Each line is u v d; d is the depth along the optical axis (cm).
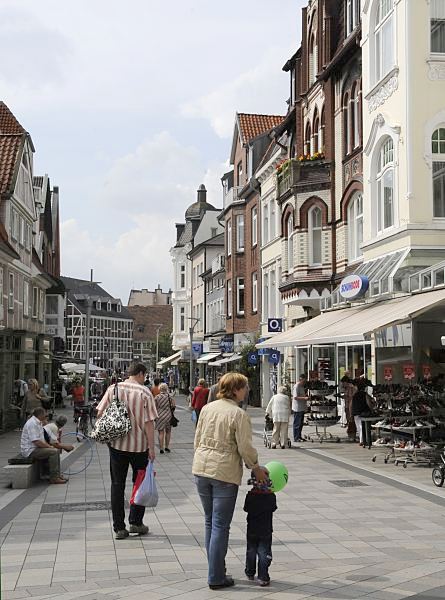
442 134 2100
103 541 944
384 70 2283
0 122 4084
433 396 1764
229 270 5075
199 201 8606
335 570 792
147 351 15388
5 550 899
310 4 3234
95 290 13838
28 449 1476
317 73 3109
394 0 2177
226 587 729
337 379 2881
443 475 1350
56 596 707
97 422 961
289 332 2581
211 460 735
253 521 747
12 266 3553
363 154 2411
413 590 709
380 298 2136
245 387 764
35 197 4856
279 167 3384
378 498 1243
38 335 4100
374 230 2339
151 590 722
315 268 2977
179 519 1084
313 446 2123
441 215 2086
